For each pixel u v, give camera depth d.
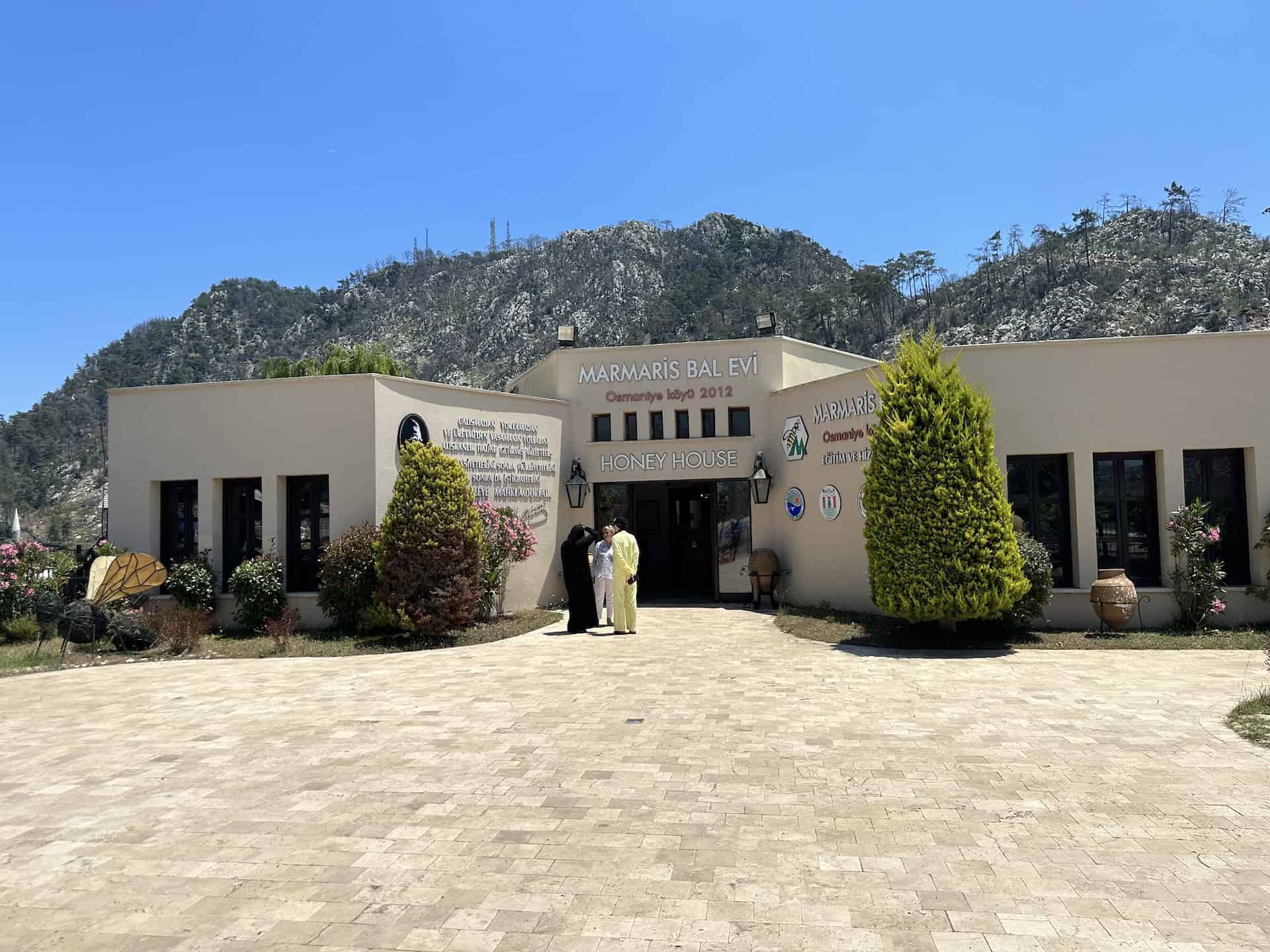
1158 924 3.71
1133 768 6.04
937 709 7.96
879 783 5.81
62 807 5.61
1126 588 12.05
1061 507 13.10
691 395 17.97
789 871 4.38
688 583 20.97
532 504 17.14
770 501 17.55
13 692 9.71
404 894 4.19
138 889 4.30
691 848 4.71
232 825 5.22
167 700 9.09
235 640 13.45
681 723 7.59
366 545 13.42
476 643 13.10
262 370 28.52
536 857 4.62
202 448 14.73
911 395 11.91
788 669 10.24
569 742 7.02
